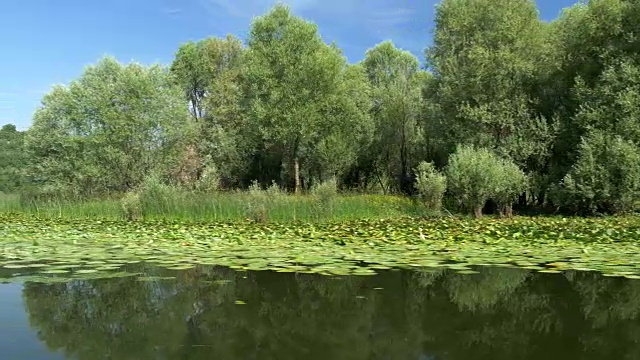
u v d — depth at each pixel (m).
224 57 39.41
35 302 5.96
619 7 18.67
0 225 15.13
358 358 4.07
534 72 20.86
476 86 20.89
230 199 17.97
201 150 32.94
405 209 18.83
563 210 19.52
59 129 25.31
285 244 10.22
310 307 5.72
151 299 6.09
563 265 7.65
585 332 4.81
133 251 9.45
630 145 16.91
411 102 29.70
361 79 33.84
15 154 39.75
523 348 4.39
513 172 18.09
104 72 26.78
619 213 17.22
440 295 6.23
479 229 12.64
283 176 34.56
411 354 4.25
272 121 29.78
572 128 19.45
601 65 19.34
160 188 18.20
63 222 16.12
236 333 4.82
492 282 6.90
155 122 26.44
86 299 6.09
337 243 10.37
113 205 19.42
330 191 17.44
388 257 8.48
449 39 22.86
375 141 31.78
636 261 7.93
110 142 25.75
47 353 4.29
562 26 21.14
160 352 4.30
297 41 30.41
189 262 8.15
